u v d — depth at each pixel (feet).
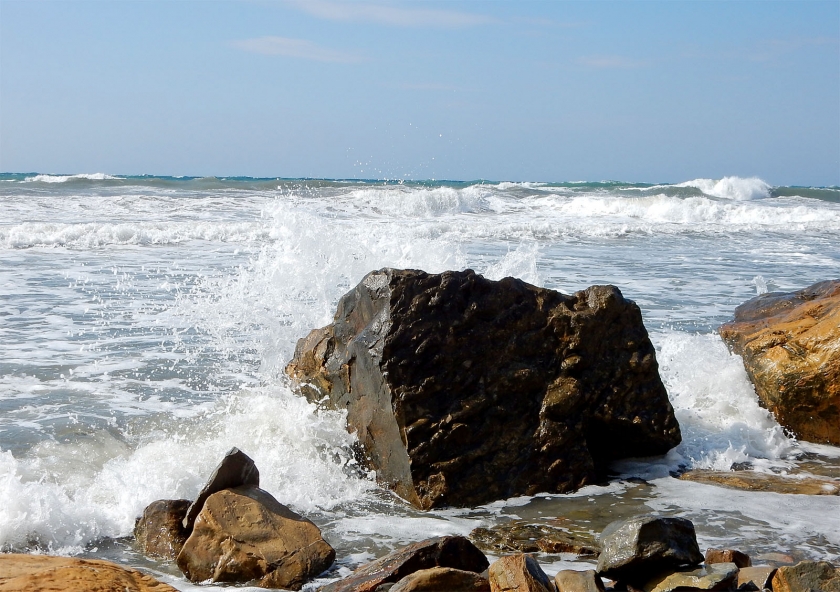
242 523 14.96
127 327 32.40
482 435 19.04
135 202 75.97
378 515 17.72
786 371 23.53
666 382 26.23
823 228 87.35
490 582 12.62
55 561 12.49
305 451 19.86
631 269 52.01
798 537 16.76
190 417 22.26
